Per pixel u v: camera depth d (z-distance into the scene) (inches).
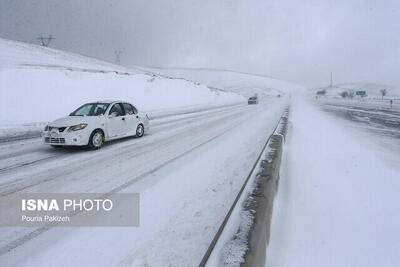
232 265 55.6
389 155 232.7
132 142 277.7
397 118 589.9
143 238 88.3
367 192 146.6
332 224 110.5
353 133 357.7
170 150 234.2
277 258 85.0
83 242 86.6
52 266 73.9
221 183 142.9
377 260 87.6
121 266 73.4
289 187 149.8
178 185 140.5
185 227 95.0
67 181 146.3
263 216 78.1
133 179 150.9
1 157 202.4
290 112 698.8
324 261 85.7
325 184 157.2
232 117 604.7
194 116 639.1
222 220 100.1
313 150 247.3
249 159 194.7
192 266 72.3
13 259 77.1
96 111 256.4
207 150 233.3
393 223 112.7
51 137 215.2
